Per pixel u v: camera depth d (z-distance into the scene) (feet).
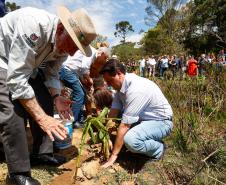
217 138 13.34
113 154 11.53
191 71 18.38
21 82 9.14
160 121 11.90
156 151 11.85
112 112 12.91
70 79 15.75
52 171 11.35
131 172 11.26
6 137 9.50
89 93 17.52
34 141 11.56
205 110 15.64
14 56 9.02
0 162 11.61
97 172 10.98
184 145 13.05
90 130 11.30
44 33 9.21
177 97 16.40
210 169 11.37
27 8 9.41
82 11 9.34
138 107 11.16
